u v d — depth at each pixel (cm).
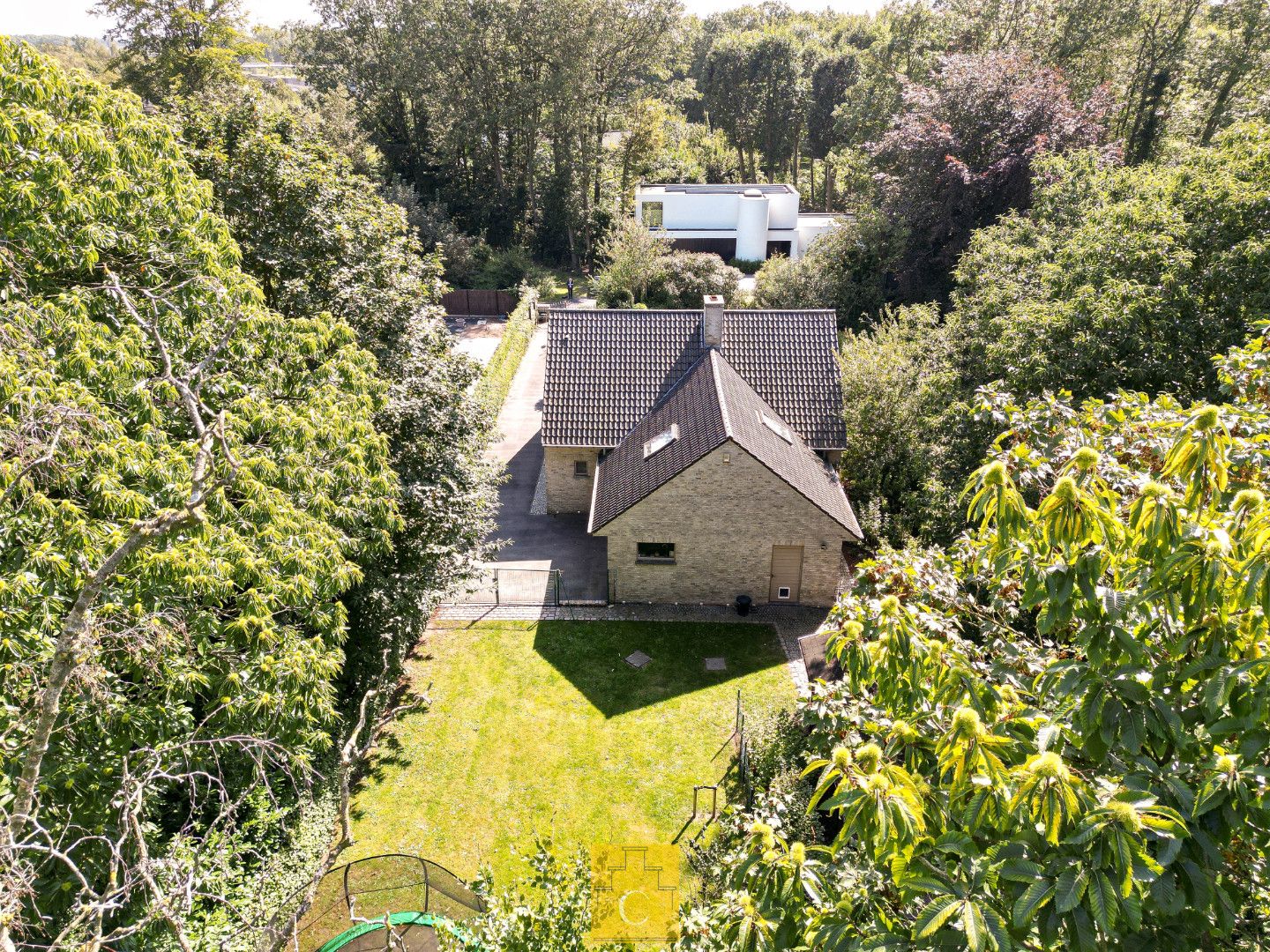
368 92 6425
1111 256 2019
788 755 1527
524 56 5853
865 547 2491
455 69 5825
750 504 2184
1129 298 1842
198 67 5278
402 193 5734
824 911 598
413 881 1253
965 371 2400
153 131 1449
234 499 1278
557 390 2688
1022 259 2572
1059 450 1088
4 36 1302
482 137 6175
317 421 1316
